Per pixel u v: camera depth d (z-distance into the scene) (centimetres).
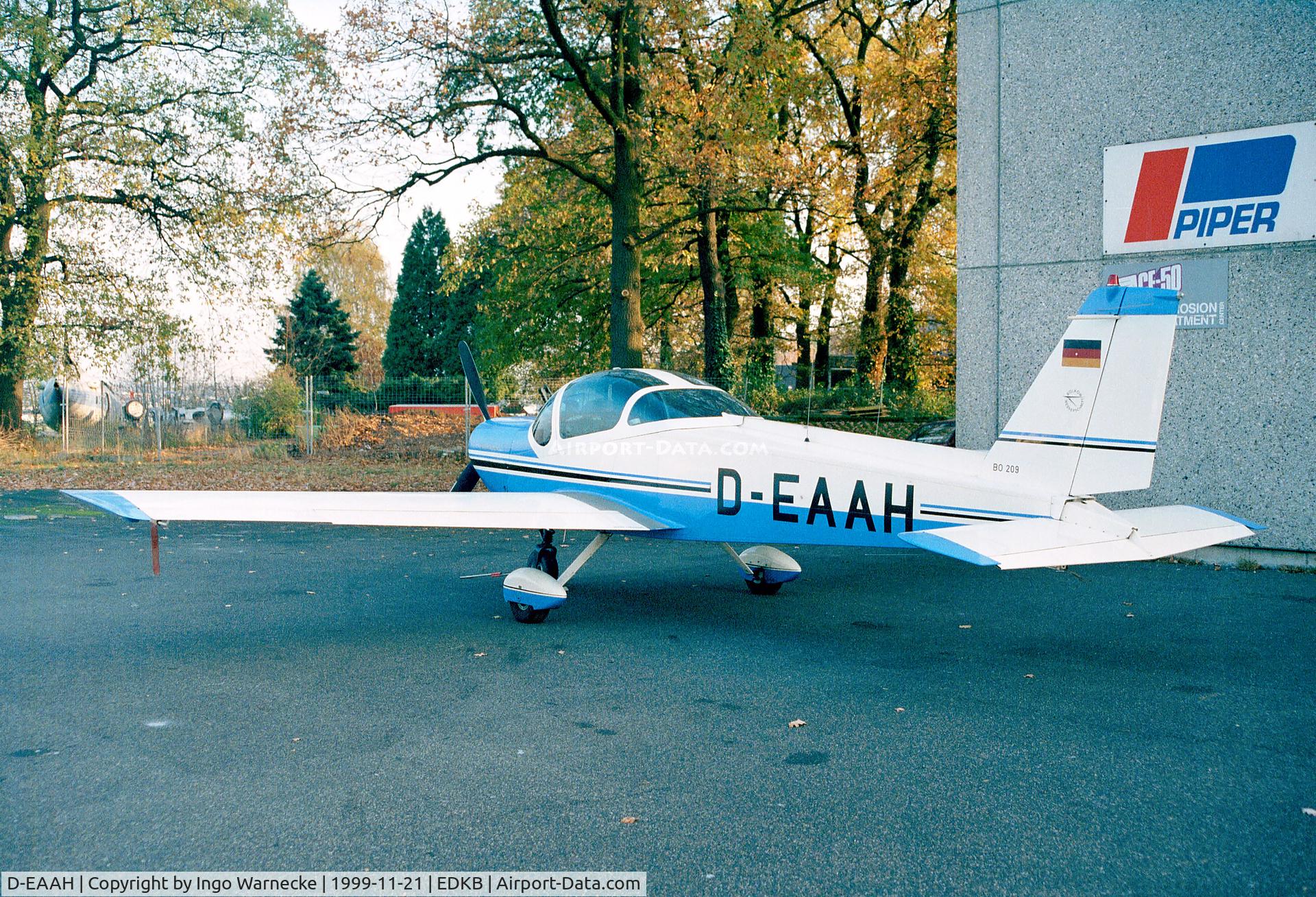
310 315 3881
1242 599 596
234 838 272
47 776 319
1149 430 418
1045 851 261
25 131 1727
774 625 551
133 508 467
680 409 575
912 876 248
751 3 1261
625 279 1277
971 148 800
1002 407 800
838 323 2288
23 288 1816
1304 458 674
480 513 545
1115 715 379
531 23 1171
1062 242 766
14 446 1803
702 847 265
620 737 358
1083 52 747
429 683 432
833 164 1375
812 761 332
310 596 647
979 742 350
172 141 1878
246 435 2061
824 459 498
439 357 4534
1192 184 706
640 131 1202
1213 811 287
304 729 367
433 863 257
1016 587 654
